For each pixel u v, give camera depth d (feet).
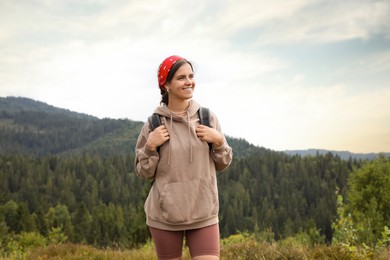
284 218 394.73
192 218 9.36
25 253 26.61
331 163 528.22
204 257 9.37
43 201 445.37
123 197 503.20
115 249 26.86
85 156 638.53
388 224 88.74
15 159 576.20
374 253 15.76
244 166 577.02
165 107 9.85
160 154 9.59
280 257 17.67
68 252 25.14
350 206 97.55
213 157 9.85
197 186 9.42
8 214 336.29
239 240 25.32
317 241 22.40
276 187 499.10
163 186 9.52
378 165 101.09
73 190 521.24
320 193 463.01
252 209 444.55
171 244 9.64
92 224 295.48
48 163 590.96
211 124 9.91
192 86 9.87
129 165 636.07
